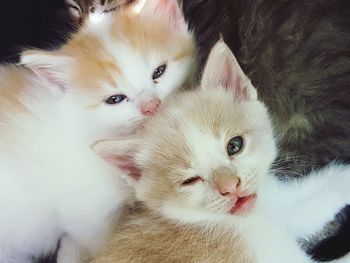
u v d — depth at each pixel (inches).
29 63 7.7
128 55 7.6
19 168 8.0
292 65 7.4
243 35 7.7
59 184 7.9
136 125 7.6
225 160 6.6
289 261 7.1
